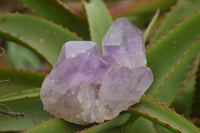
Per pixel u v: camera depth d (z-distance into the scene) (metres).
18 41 0.60
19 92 0.51
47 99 0.48
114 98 0.47
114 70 0.46
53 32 0.60
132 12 0.72
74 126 0.50
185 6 0.63
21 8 0.82
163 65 0.54
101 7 0.59
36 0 0.66
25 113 0.55
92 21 0.57
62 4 0.65
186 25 0.55
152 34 0.73
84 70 0.46
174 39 0.55
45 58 0.59
